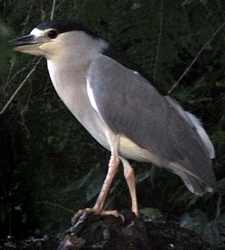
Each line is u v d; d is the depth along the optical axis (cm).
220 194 1191
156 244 931
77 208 1361
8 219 1423
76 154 1381
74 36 1012
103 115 1003
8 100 1270
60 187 1402
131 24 1234
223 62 1269
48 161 1409
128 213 943
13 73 1262
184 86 1316
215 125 1284
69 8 1230
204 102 1301
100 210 936
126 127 1011
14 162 1443
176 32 1209
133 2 1223
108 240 905
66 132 1374
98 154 1371
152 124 1020
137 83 1027
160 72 1200
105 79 1009
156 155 1027
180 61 1269
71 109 1032
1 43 1006
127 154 1027
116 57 1042
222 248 1020
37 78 1333
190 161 1020
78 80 1017
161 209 1319
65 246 906
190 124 1050
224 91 1302
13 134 1415
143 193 1324
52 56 1018
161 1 1205
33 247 952
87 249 903
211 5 1243
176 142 1023
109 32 1253
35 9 1267
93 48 1026
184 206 1295
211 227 1123
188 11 1238
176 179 1311
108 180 985
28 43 1008
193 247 945
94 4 1209
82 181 1240
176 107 1053
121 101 1011
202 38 1243
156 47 1205
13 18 1288
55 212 1384
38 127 1387
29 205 1415
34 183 1417
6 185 1433
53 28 1007
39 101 1361
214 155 1138
